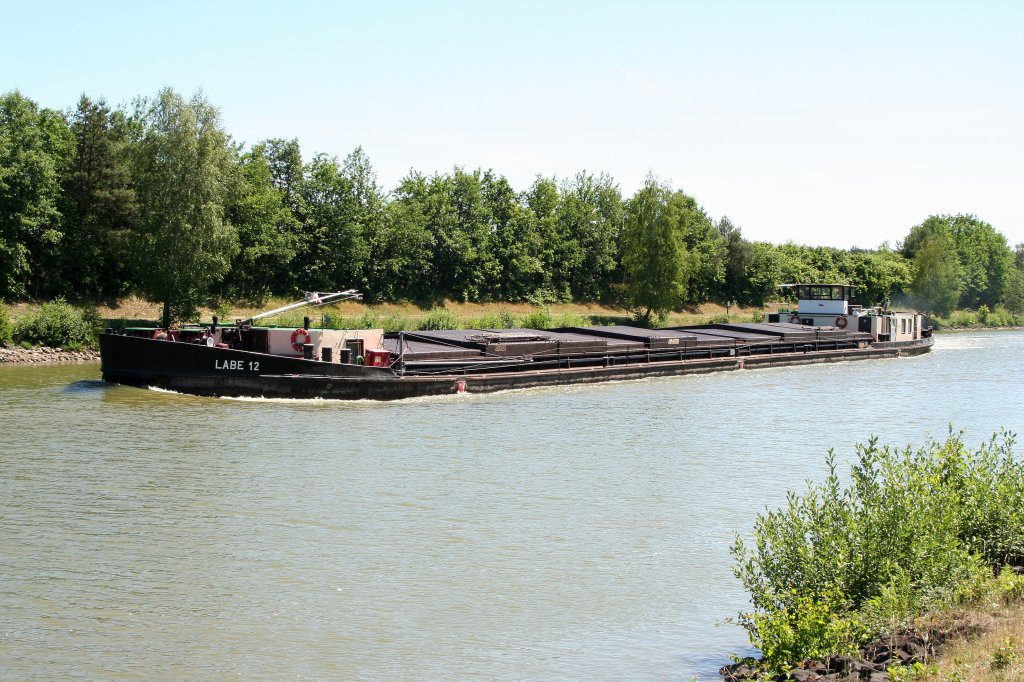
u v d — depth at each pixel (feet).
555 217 330.34
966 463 48.80
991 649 32.63
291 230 249.96
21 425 94.22
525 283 313.53
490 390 126.93
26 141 184.14
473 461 81.41
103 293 206.18
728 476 76.84
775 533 41.73
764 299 371.35
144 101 227.20
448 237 285.84
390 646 41.91
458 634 43.34
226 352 112.68
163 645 41.70
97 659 40.11
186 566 52.34
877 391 140.05
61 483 70.79
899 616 37.22
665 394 131.23
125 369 119.03
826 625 35.88
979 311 408.87
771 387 143.33
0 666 39.24
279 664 39.86
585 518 63.16
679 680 38.40
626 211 347.77
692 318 323.98
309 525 60.64
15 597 47.34
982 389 143.95
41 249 187.93
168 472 74.90
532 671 39.42
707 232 352.90
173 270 180.45
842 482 73.87
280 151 256.11
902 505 40.73
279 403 110.73
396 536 58.44
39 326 163.43
